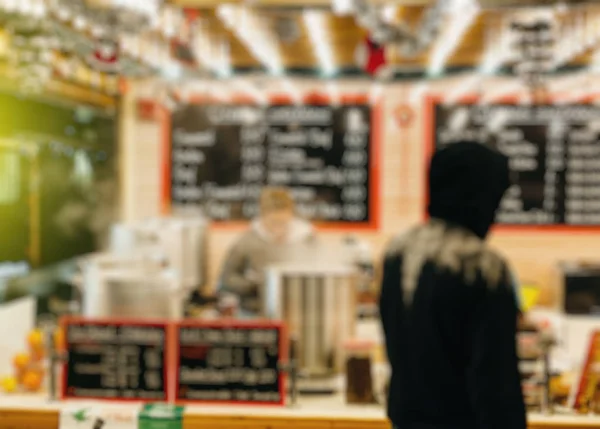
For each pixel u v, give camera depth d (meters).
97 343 2.46
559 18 3.85
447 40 4.45
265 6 3.32
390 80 5.25
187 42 4.14
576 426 2.28
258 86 5.32
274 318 2.57
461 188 1.82
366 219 5.34
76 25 3.41
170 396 2.44
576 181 5.17
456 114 5.23
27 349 2.69
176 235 4.58
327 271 2.59
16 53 3.39
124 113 5.37
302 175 5.36
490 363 1.67
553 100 5.14
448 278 1.75
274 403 2.41
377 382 2.49
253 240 4.25
